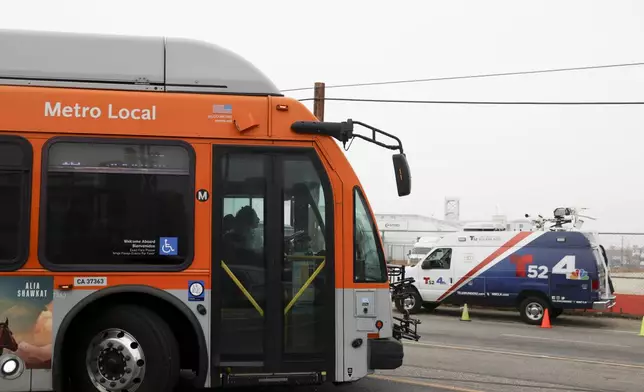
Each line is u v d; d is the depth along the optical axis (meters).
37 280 6.11
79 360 6.33
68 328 6.28
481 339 13.90
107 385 6.29
